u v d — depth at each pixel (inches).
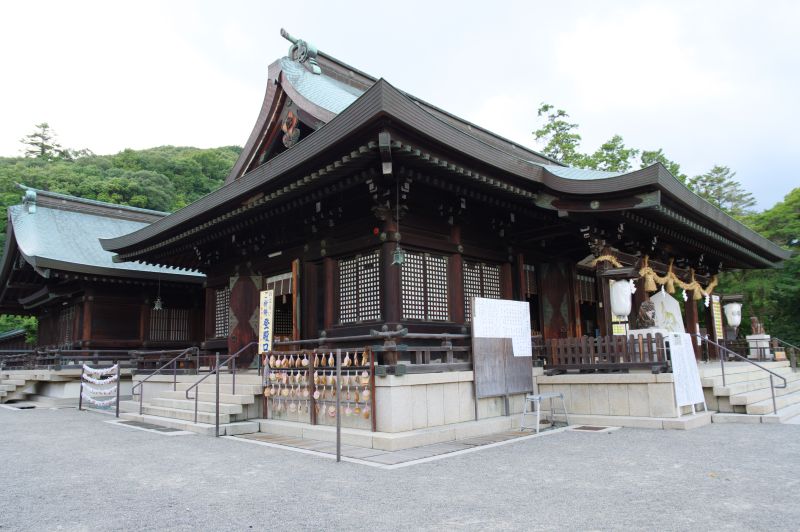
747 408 444.1
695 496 222.7
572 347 486.3
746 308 1210.0
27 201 951.0
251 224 569.3
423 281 465.4
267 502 227.5
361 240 460.4
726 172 1670.8
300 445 368.5
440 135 371.6
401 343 428.1
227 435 423.2
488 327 442.3
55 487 261.6
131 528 195.8
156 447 373.7
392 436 344.5
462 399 413.7
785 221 1224.8
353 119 349.7
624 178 435.2
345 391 393.4
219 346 658.2
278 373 456.1
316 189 456.8
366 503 222.8
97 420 551.8
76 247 912.9
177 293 906.7
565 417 460.8
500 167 432.5
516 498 225.9
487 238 538.3
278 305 719.1
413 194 450.0
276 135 561.0
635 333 476.7
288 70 526.6
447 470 283.0
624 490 235.0
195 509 219.1
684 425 399.2
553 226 528.4
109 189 2158.0
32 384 829.8
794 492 226.2
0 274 960.3
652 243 564.1
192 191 2618.1
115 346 829.8
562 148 1449.3
